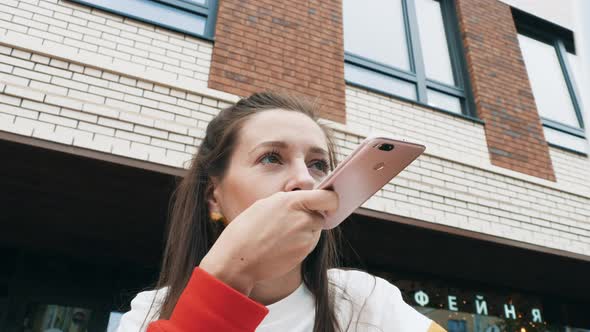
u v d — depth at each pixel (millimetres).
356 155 627
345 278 1075
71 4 2965
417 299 4133
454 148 3895
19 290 3400
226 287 580
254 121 990
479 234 3506
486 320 4344
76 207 3053
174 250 1252
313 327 907
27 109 2492
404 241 3582
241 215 611
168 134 2779
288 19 3713
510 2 5430
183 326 581
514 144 4215
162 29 3180
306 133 923
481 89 4418
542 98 5277
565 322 4762
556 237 3846
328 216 623
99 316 3541
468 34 4746
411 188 3436
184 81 3021
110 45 2945
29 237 3443
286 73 3443
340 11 4047
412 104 3947
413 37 4738
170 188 2805
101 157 2539
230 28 3416
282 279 908
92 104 2666
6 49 2602
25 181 2762
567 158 4570
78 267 3664
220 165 1040
